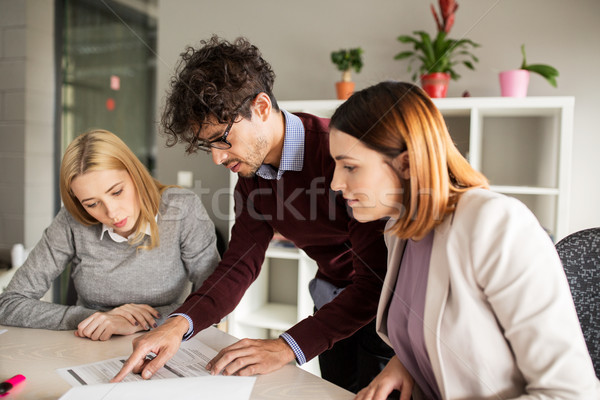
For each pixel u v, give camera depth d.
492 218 0.52
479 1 1.69
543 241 0.50
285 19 2.00
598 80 1.60
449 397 0.55
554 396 0.47
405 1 1.84
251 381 0.64
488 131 1.66
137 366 0.68
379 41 1.88
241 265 0.96
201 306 0.84
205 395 0.58
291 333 0.74
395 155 0.56
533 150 1.62
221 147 0.81
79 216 0.96
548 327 0.48
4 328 0.90
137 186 0.93
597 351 0.69
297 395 0.61
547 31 1.64
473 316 0.53
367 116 0.57
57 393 0.61
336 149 0.60
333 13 1.94
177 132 0.82
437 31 1.80
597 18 1.59
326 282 1.14
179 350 0.77
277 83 2.03
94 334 0.83
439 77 1.61
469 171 0.60
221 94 0.76
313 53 1.98
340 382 1.17
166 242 1.00
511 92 1.54
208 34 2.07
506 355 0.53
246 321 1.71
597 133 1.62
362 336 1.08
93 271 0.99
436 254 0.57
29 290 0.97
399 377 0.65
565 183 1.48
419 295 0.61
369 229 0.77
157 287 1.00
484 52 1.71
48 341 0.82
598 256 0.70
